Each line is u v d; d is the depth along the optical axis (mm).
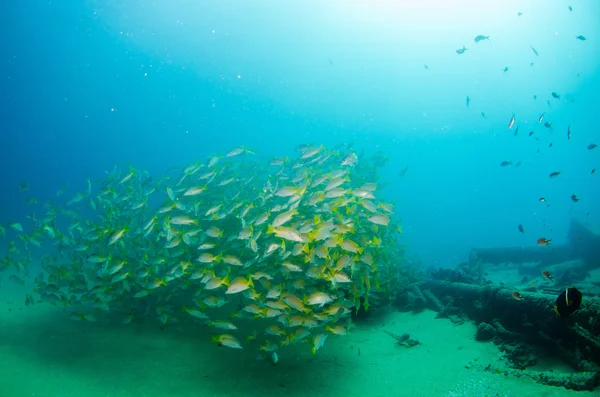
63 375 2855
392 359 3244
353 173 4465
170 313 3430
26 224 11648
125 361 3059
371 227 3553
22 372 2871
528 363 2945
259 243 3285
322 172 4023
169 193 3748
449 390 2678
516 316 3404
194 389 2748
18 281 4207
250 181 4316
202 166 4207
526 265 7203
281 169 4285
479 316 3777
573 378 2578
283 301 2693
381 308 4430
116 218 3893
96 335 3459
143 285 3338
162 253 3479
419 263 6809
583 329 2889
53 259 4188
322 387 2826
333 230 2936
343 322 3271
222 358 3135
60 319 3830
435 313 4359
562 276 5586
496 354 3162
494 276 6793
